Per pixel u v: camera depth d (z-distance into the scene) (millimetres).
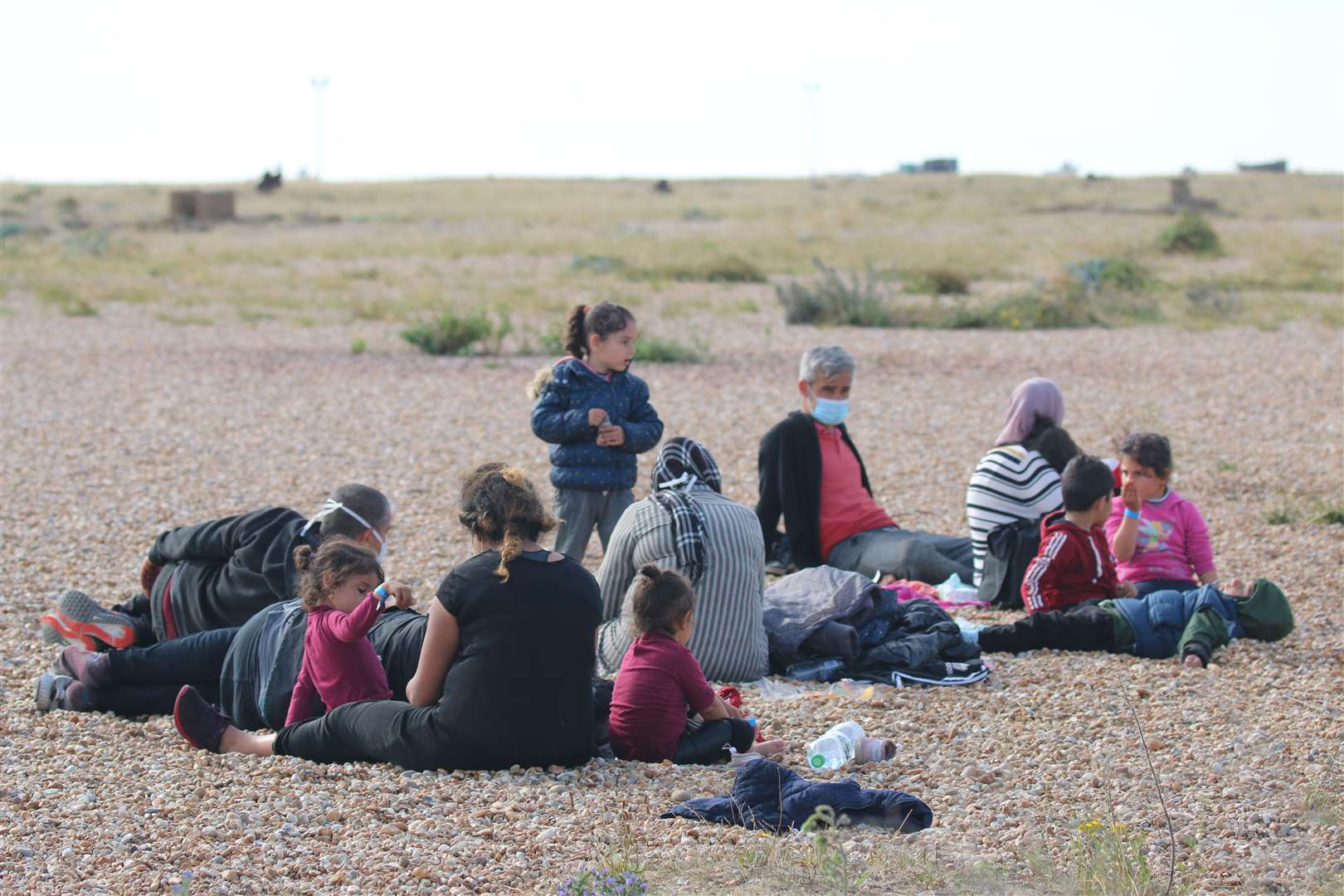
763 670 9031
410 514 13703
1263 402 20578
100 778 6930
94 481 15227
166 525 13266
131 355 26312
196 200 76750
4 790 6672
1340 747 7297
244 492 14758
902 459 16609
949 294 38125
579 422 9445
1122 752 7344
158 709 8172
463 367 25156
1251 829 6184
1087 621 9367
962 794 6750
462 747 6918
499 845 6023
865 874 5426
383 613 8016
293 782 6812
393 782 6801
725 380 23359
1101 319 31938
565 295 37688
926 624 9219
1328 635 9695
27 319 32656
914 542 11266
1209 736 7586
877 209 81250
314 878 5676
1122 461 10359
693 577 8641
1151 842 6039
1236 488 14945
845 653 9023
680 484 9133
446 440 17875
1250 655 9219
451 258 51750
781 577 11547
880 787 6930
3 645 9523
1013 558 10500
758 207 85188
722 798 6457
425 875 5656
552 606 6918
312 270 46312
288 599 8289
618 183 127375
